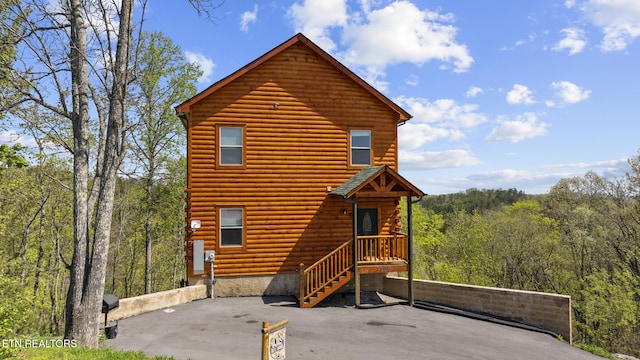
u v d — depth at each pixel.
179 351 7.86
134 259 32.16
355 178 13.88
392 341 8.99
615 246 30.38
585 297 28.66
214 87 13.44
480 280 36.41
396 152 15.42
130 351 7.13
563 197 39.91
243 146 13.79
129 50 8.46
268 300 12.96
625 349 27.17
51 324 24.78
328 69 14.83
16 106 8.80
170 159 22.52
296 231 14.07
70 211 26.28
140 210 24.41
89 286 7.86
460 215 43.53
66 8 8.48
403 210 42.03
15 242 25.39
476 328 10.36
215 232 13.36
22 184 19.28
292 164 14.20
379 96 15.06
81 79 8.48
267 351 5.47
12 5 8.09
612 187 32.44
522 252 33.78
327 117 14.70
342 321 10.64
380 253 13.40
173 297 12.09
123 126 8.38
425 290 13.30
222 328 9.68
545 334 10.27
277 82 14.27
